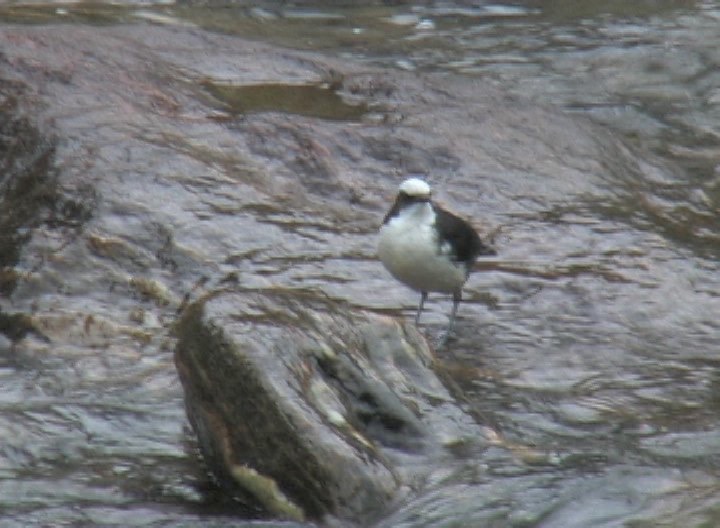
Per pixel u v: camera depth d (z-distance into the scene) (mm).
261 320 10414
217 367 10195
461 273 13000
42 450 10945
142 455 10859
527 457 10453
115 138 15414
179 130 15938
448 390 10883
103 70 16641
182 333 10727
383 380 10555
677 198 16859
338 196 15578
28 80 16188
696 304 14109
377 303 13766
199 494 10172
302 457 9633
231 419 10070
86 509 10000
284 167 15773
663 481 10125
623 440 11078
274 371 9961
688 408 11891
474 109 17484
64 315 13273
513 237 15164
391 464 10148
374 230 15047
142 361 12609
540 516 9656
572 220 15617
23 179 15070
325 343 10445
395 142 16484
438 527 9500
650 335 13500
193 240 14203
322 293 13711
